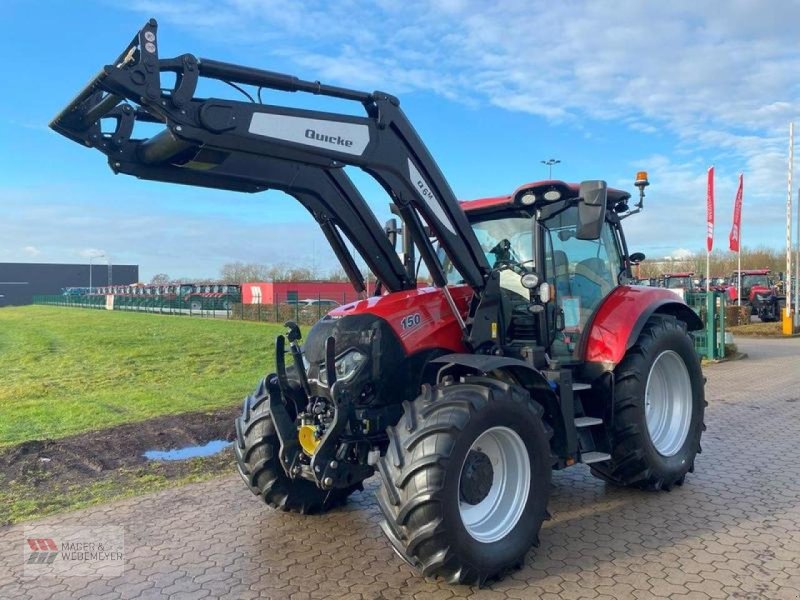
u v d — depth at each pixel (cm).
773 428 696
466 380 375
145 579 361
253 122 325
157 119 359
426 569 334
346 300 3653
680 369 531
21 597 342
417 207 399
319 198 439
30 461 591
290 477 417
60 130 343
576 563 371
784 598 324
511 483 376
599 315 498
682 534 410
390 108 380
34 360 1491
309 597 337
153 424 739
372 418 394
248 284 3862
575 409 470
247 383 1068
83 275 9456
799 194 2175
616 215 562
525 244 489
